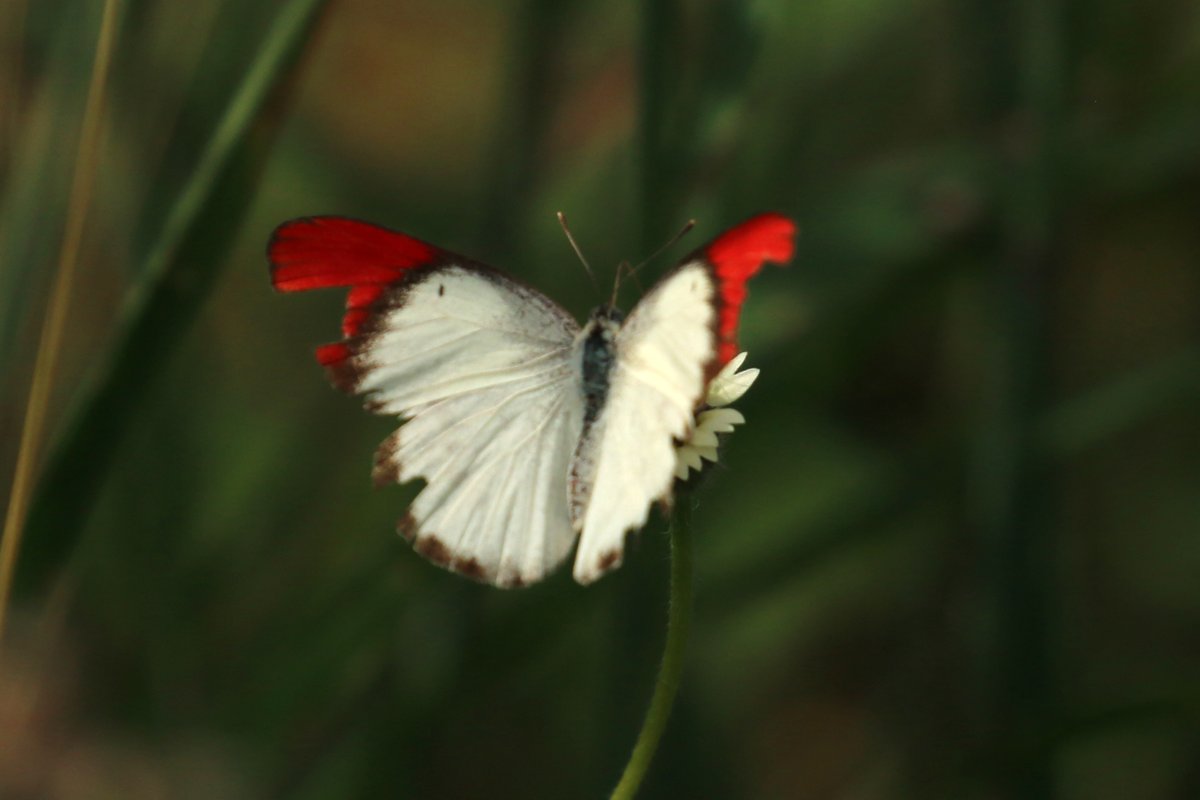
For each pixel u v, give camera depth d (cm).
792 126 69
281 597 69
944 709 69
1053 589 66
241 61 66
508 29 69
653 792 66
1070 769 68
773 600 69
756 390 67
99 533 67
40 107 65
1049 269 66
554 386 63
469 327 63
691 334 61
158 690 68
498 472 63
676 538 62
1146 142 67
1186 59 68
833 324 67
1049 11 66
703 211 66
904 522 68
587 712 69
